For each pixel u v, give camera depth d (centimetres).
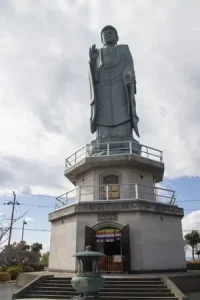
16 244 5412
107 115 3014
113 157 2580
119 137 2875
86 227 2230
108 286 1723
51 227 2756
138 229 2194
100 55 3222
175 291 1578
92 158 2611
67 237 2400
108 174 2680
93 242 2191
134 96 3031
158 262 2216
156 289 1659
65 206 2492
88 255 1354
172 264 2308
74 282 1318
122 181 2630
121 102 3028
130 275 1970
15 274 3241
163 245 2305
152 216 2319
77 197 2755
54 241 2628
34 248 6675
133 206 2239
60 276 1967
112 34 3366
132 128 3030
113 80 3108
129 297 1593
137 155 2611
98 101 3091
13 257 4119
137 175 2714
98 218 2277
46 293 1723
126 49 3253
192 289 1942
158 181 3183
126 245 2123
